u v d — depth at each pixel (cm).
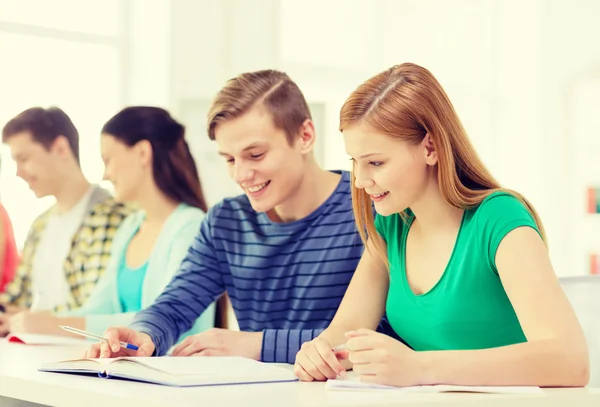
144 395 119
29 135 299
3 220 317
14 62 439
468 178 154
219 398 116
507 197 147
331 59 519
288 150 198
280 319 206
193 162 277
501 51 571
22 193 407
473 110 569
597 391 126
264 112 194
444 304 151
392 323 165
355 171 151
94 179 456
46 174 300
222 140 198
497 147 571
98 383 133
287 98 198
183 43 455
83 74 455
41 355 182
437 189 153
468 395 120
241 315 211
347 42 525
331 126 510
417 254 159
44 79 445
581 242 532
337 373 140
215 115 197
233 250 212
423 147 148
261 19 464
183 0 455
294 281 205
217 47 458
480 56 568
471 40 566
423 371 127
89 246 292
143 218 280
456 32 562
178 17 455
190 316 206
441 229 155
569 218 539
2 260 313
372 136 145
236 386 131
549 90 552
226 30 459
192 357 152
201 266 213
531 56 560
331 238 203
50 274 301
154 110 273
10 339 219
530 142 559
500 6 568
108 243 289
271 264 207
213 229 214
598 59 529
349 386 126
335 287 201
